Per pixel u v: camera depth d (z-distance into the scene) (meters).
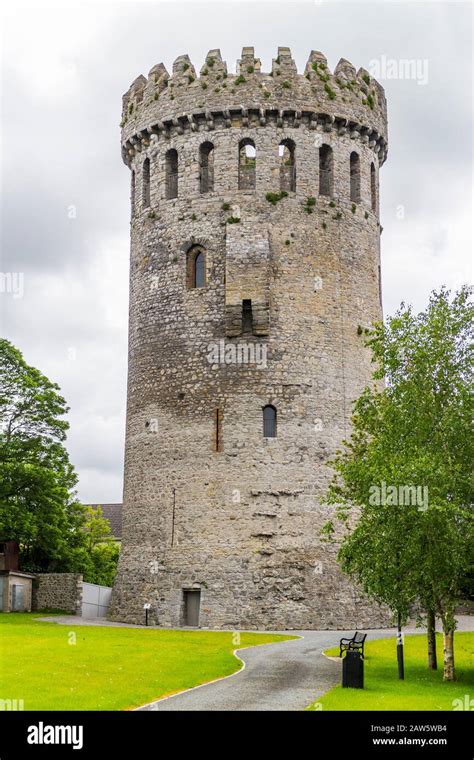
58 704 21.52
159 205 51.50
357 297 50.66
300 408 47.59
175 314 49.75
